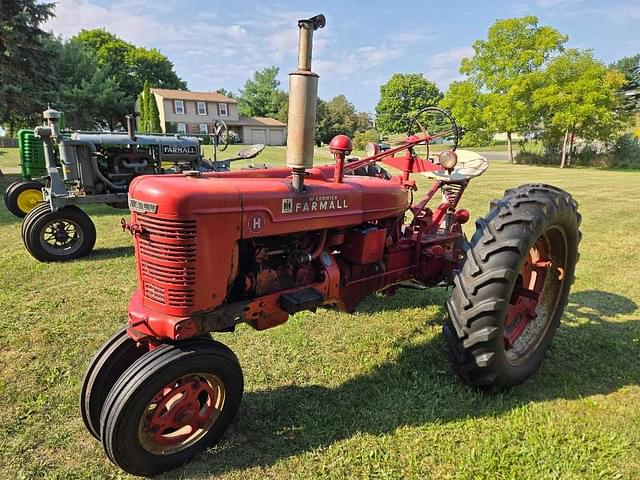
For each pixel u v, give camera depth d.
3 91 13.59
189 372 1.96
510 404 2.52
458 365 2.53
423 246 3.28
